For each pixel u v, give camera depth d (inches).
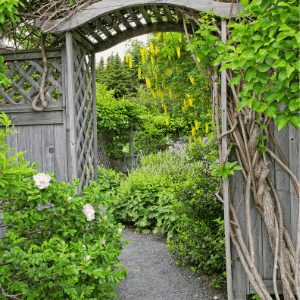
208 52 88.7
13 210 74.9
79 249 70.5
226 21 89.3
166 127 468.1
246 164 89.8
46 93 109.8
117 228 85.4
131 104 327.3
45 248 70.7
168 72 159.6
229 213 92.4
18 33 108.3
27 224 71.0
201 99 151.7
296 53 69.7
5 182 56.6
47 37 109.8
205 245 114.1
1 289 63.7
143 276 119.6
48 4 94.8
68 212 74.8
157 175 205.9
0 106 110.8
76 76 109.3
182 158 266.7
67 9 95.3
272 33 67.8
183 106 164.9
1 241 68.7
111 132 323.0
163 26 116.4
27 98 110.5
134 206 179.5
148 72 161.9
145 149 461.1
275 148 90.4
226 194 89.0
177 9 94.8
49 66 109.5
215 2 88.0
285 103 72.9
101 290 75.1
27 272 64.3
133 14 105.5
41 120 109.6
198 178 128.3
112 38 122.6
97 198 80.0
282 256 85.8
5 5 82.7
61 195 74.9
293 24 69.9
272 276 91.5
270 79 76.2
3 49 110.1
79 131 112.7
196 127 156.0
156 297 102.3
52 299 70.9
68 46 97.9
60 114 108.7
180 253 131.8
